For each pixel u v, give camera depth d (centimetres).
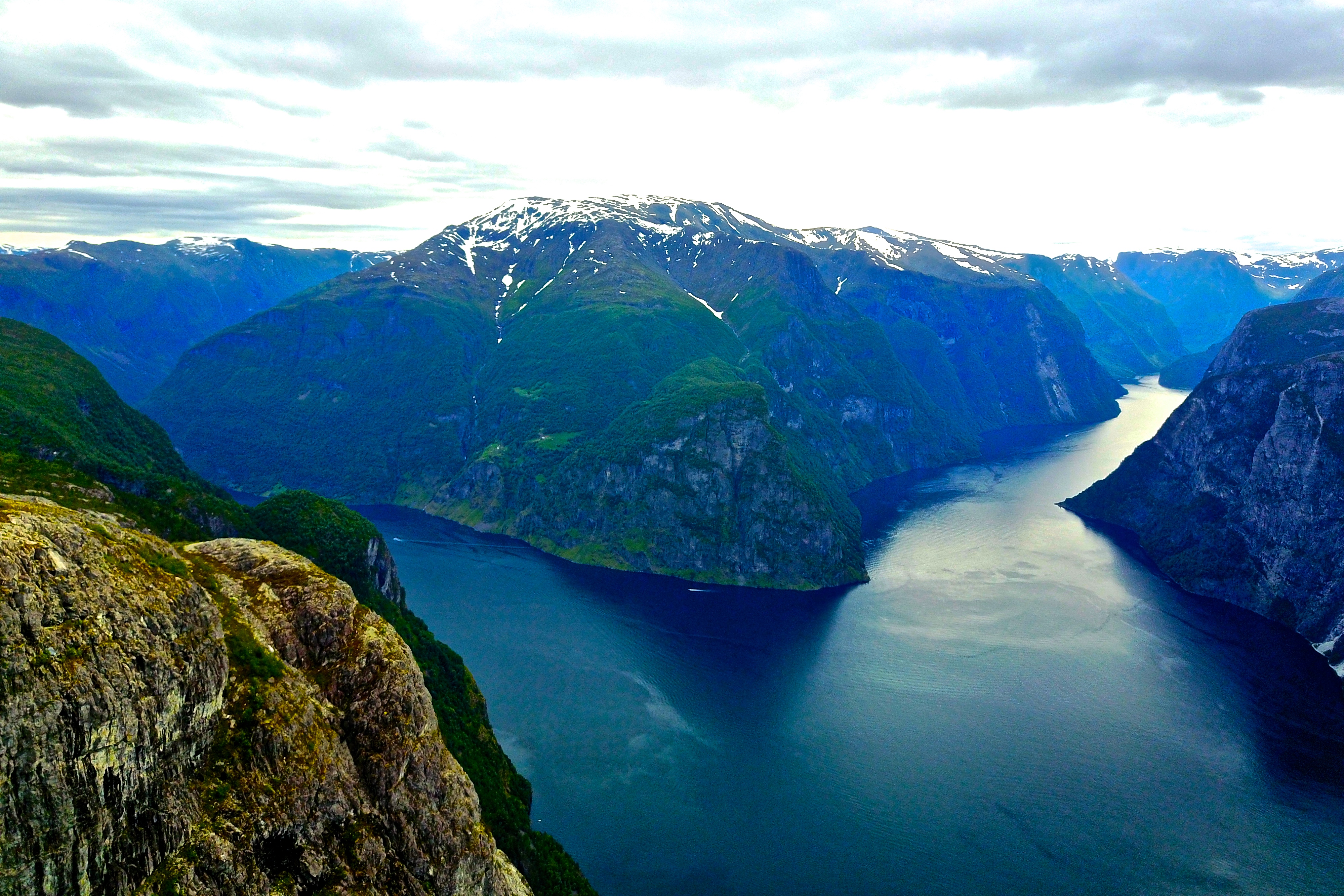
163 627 5856
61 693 4931
